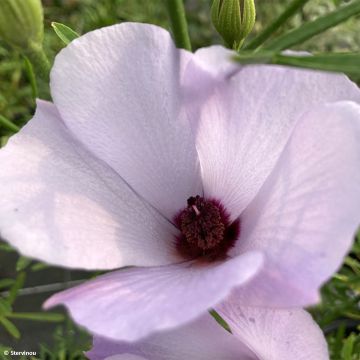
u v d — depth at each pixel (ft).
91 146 0.36
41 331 0.83
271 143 0.36
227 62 0.31
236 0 0.41
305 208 0.30
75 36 0.44
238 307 0.36
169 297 0.28
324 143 0.30
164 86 0.37
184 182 0.40
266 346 0.38
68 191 0.36
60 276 0.89
